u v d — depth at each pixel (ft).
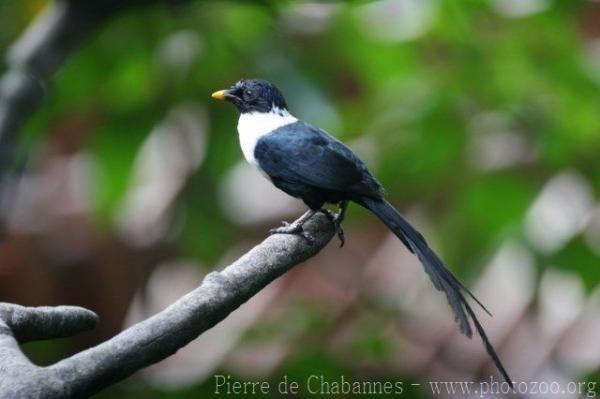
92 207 36.32
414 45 36.17
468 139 36.86
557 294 38.52
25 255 41.81
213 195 36.63
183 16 34.14
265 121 31.83
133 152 35.09
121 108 35.09
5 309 17.71
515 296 37.86
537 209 36.88
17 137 32.81
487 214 36.91
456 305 22.62
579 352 37.17
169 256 42.29
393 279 39.60
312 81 34.63
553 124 36.78
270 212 42.73
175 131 36.65
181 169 38.73
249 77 34.73
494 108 37.14
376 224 42.60
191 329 16.46
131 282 42.50
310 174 29.63
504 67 36.45
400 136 37.14
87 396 14.90
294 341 34.99
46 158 44.24
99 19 32.86
